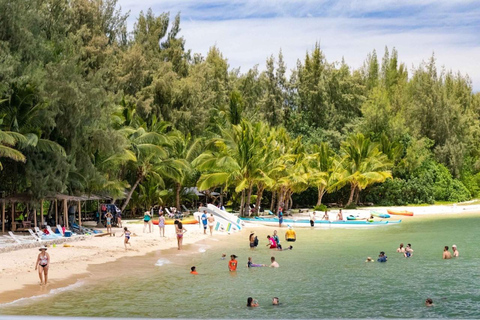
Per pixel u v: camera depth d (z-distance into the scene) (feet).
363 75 370.53
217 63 303.89
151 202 201.67
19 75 111.55
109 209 151.53
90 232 130.31
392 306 64.13
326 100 304.30
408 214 225.76
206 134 236.43
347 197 263.08
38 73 113.19
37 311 58.18
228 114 249.34
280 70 304.30
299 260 99.86
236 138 195.62
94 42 202.69
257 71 331.98
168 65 229.04
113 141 132.46
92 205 200.23
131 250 107.04
